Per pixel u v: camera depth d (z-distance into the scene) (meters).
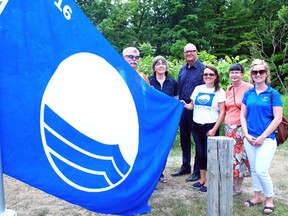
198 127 4.35
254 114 3.59
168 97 3.01
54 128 1.98
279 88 17.78
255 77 3.55
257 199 3.98
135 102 2.60
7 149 1.81
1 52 1.80
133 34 26.92
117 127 2.37
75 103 2.09
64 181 2.01
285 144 7.25
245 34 22.42
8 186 4.93
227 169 2.49
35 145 1.90
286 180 4.98
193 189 4.57
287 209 3.90
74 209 4.08
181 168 5.19
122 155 2.42
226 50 25.86
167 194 4.41
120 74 2.46
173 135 3.01
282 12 18.33
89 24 2.20
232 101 4.00
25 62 1.87
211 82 4.16
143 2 28.05
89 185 2.14
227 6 26.88
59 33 2.03
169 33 25.30
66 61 2.04
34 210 4.07
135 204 2.53
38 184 1.90
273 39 18.00
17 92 1.84
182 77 4.71
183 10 26.16
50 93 1.96
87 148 2.15
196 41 25.19
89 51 2.20
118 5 27.91
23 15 1.88
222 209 2.51
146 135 2.71
